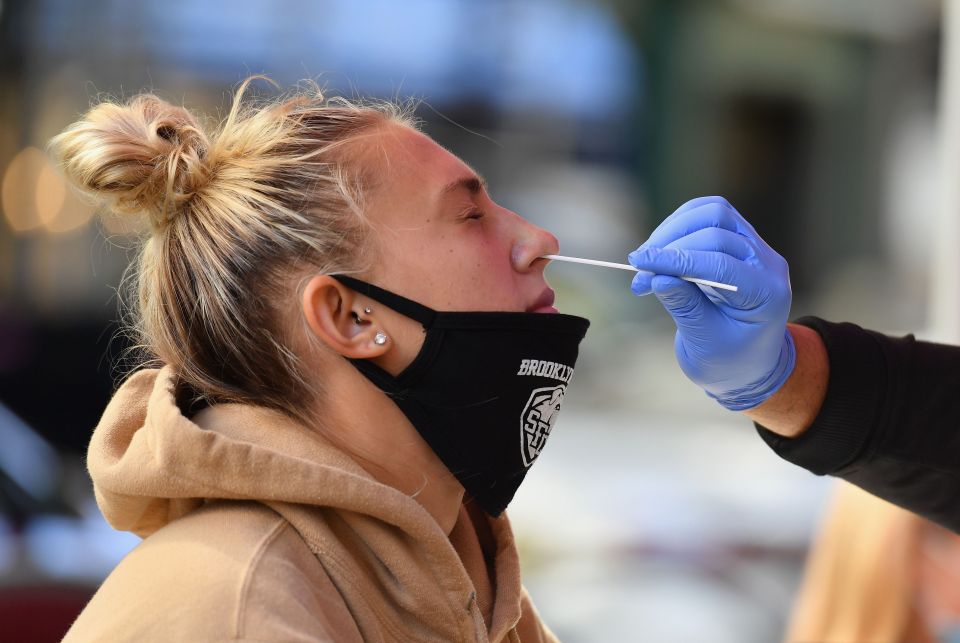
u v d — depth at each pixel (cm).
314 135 503
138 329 577
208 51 2294
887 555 849
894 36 4091
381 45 2564
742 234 550
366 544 459
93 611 436
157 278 511
